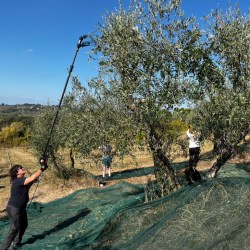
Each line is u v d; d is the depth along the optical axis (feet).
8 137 135.54
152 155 26.32
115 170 61.36
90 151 27.35
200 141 25.89
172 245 17.71
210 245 16.11
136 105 23.53
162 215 22.21
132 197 29.60
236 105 22.39
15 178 26.12
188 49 22.85
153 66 23.62
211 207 18.51
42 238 26.81
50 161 51.57
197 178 27.99
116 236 22.48
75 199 37.50
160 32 23.25
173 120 24.99
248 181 18.83
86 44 24.13
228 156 25.70
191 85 23.85
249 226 15.98
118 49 23.13
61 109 44.57
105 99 25.20
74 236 26.00
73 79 28.02
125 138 24.08
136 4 23.65
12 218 24.58
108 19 24.00
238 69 24.67
